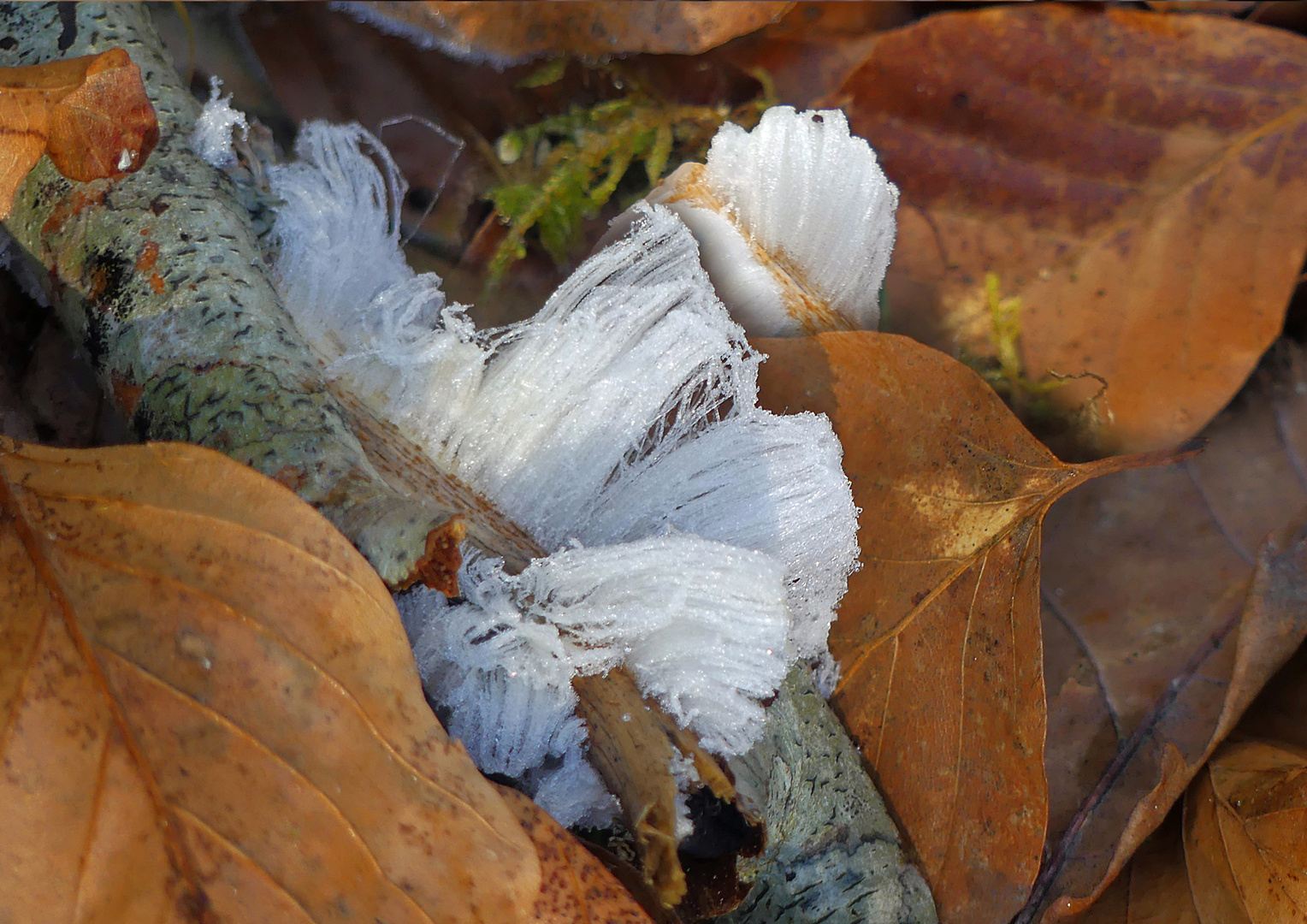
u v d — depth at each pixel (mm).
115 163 290
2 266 305
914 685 308
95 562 279
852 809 303
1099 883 307
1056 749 318
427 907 276
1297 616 312
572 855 281
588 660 287
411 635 289
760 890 300
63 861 274
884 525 308
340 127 313
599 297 301
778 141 318
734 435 300
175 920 275
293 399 287
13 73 287
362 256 308
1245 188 328
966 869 306
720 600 289
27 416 307
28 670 277
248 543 278
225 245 296
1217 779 310
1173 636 322
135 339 292
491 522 297
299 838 276
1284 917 300
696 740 287
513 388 299
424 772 277
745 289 316
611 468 299
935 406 308
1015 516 308
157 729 276
